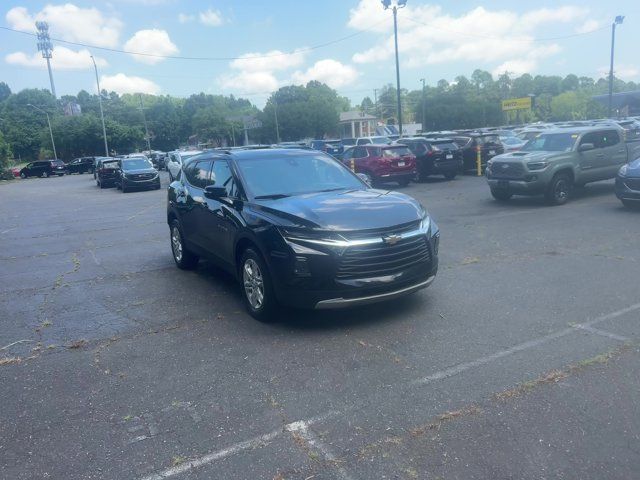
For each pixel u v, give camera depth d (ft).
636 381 14.02
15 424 13.57
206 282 26.14
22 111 327.47
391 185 69.77
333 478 10.89
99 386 15.40
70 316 21.94
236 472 11.23
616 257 26.78
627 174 39.47
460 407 13.21
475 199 51.85
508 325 18.33
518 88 371.76
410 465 11.16
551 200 44.70
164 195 78.02
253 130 270.26
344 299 17.74
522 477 10.64
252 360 16.53
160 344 18.29
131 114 350.64
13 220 57.41
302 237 17.90
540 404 13.16
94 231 45.73
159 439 12.57
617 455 11.16
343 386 14.58
